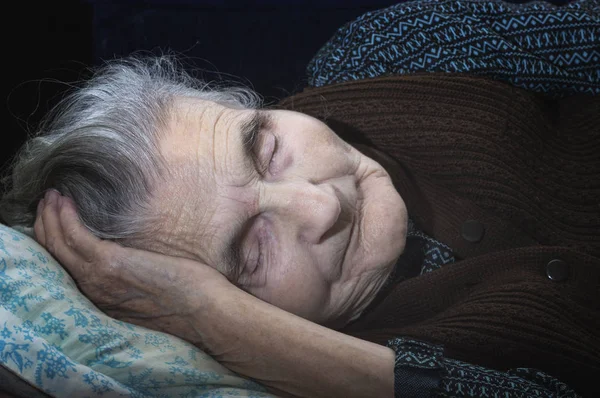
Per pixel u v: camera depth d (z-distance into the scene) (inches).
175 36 64.7
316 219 33.8
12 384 27.5
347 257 37.1
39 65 65.7
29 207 37.1
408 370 31.9
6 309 28.5
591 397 37.1
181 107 36.2
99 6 63.9
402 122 44.8
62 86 66.2
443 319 38.4
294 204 34.1
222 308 32.6
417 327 38.0
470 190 43.0
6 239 31.6
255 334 32.3
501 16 45.0
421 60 46.4
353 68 48.5
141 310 33.4
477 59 44.8
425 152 44.2
